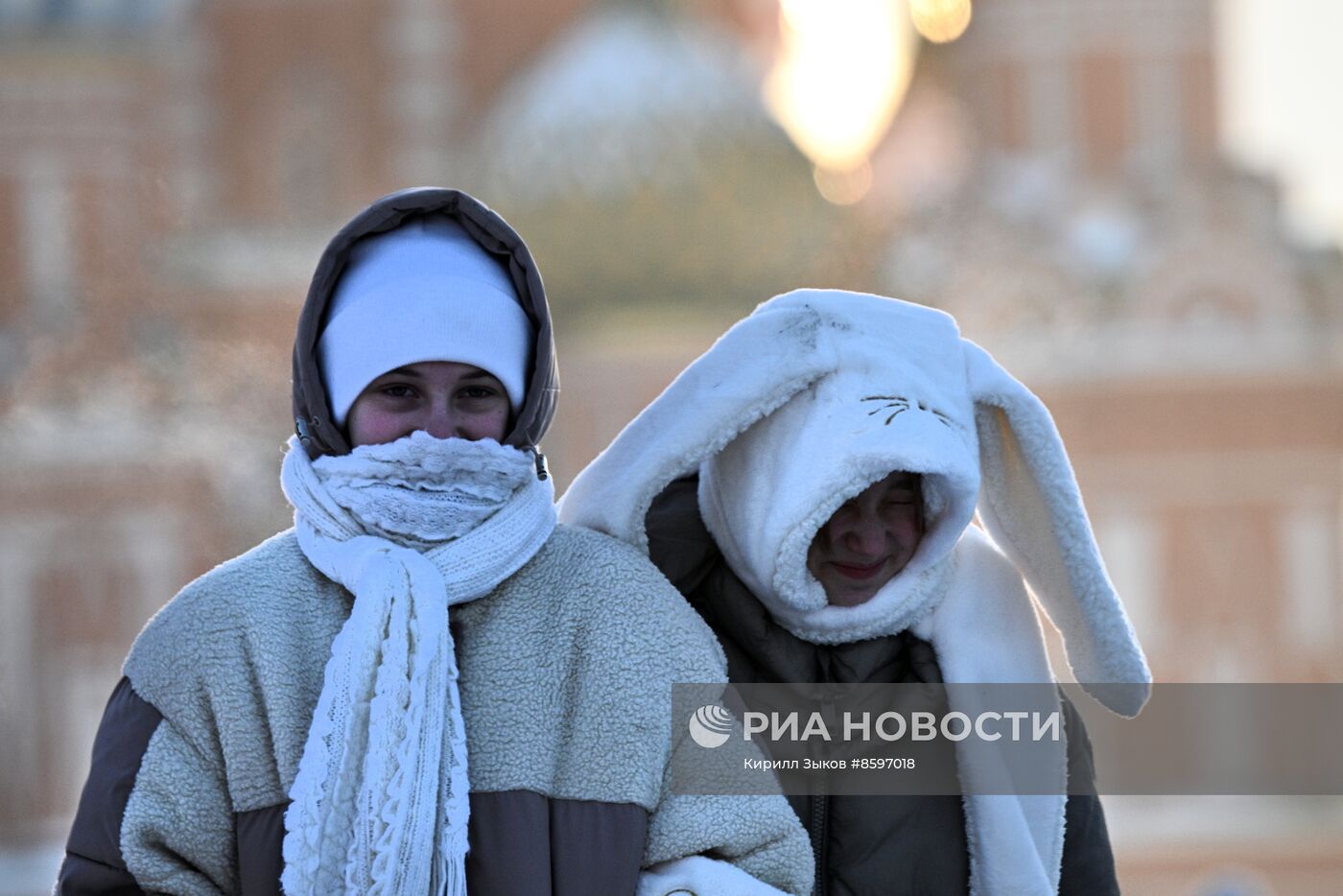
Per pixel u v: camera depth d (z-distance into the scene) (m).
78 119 76.31
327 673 6.96
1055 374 70.69
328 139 83.50
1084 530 8.30
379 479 7.25
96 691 65.50
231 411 67.75
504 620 7.32
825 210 78.19
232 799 7.02
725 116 80.00
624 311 77.38
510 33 85.75
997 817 8.05
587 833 7.12
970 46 79.31
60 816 65.19
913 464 7.72
